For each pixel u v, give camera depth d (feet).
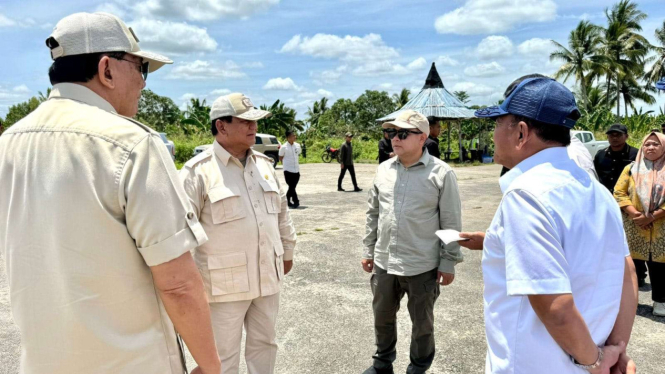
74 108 4.05
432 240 8.67
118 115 4.17
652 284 12.24
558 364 3.80
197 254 7.38
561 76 112.78
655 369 9.50
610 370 4.09
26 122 4.16
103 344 3.92
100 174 3.80
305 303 13.26
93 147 3.84
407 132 8.50
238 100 7.48
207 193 7.23
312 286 14.65
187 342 4.21
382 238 9.03
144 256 3.92
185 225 4.09
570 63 111.04
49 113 4.06
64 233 3.78
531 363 3.88
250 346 8.02
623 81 124.16
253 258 7.50
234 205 7.30
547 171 4.00
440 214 8.65
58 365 3.95
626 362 4.08
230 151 7.66
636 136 84.33
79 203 3.77
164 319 4.30
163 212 3.92
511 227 3.86
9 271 4.07
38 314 3.94
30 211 3.90
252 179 7.72
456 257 8.64
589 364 3.76
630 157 14.42
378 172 9.52
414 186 8.66
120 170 3.82
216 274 7.23
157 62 4.81
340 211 28.25
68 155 3.83
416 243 8.61
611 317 4.03
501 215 4.09
